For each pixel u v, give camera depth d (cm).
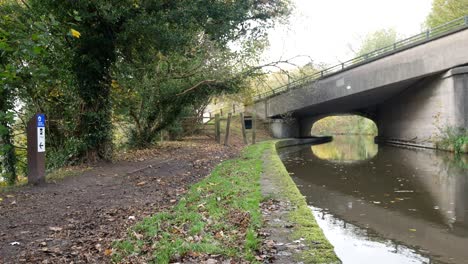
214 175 988
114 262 403
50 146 1334
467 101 1903
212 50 1644
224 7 1252
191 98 1808
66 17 1025
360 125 5566
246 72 1773
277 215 604
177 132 2339
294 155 2269
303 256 427
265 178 970
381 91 2634
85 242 475
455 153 1906
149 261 405
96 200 717
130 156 1464
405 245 608
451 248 591
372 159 1961
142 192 796
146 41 1210
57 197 737
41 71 869
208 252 425
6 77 764
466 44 1898
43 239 488
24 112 1316
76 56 1115
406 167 1577
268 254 433
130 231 504
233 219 567
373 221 760
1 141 1117
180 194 770
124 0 1073
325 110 3409
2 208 647
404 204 907
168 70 1608
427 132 2300
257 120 3412
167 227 519
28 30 734
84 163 1195
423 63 2141
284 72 1891
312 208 885
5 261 412
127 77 1397
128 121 1775
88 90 1155
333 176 1402
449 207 865
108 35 1148
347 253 571
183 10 1155
